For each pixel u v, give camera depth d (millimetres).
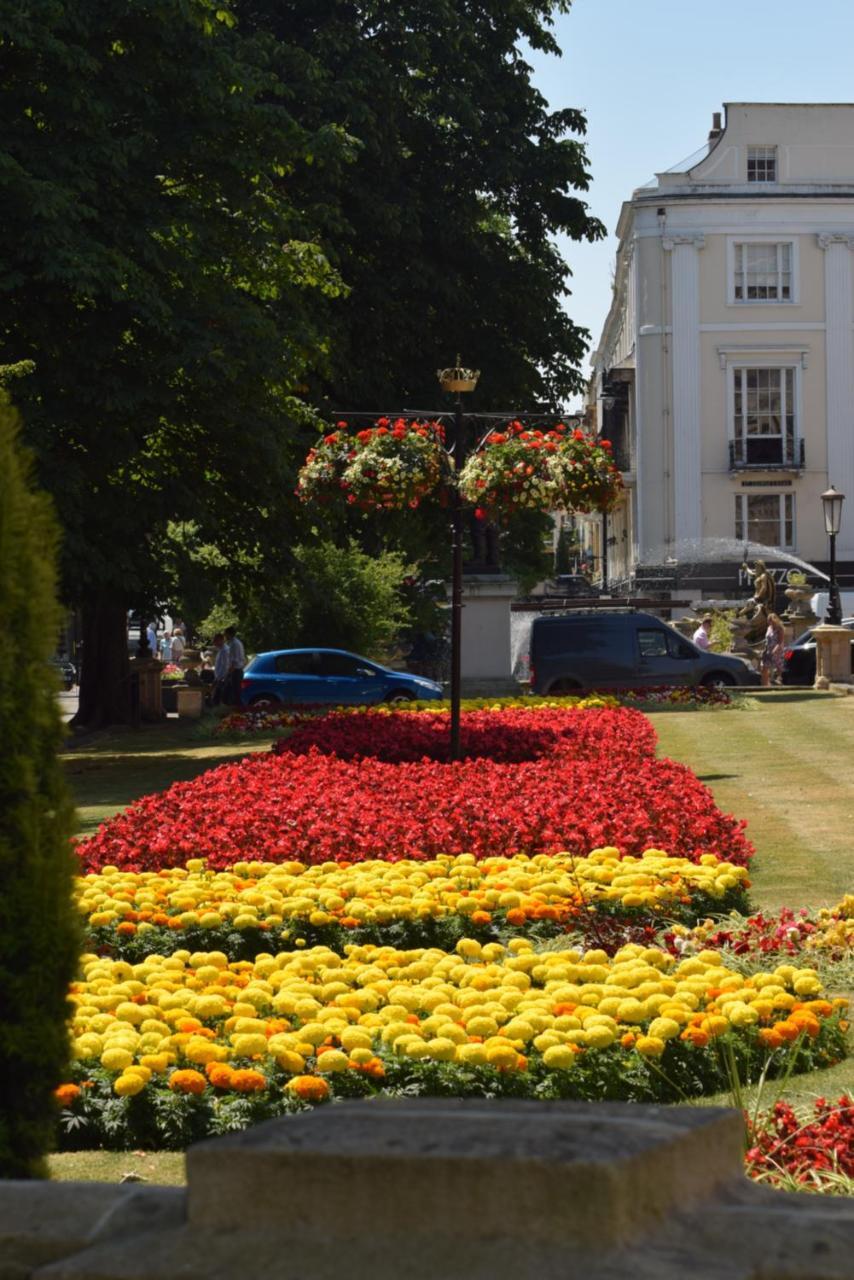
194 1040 5730
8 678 3303
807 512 56469
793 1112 5043
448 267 33406
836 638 30344
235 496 25656
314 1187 1750
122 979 7023
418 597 41000
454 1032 5773
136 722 29922
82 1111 5445
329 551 34000
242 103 21984
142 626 30719
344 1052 5688
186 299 21469
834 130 56219
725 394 56500
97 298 20969
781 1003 6172
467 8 34625
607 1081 5590
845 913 8234
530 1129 1776
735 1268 1606
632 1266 1609
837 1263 1609
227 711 28094
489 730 18047
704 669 31234
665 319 56312
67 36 20719
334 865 9867
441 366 33938
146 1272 1711
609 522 73812
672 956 7270
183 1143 5387
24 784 3297
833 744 19750
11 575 3344
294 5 31766
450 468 15648
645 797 11516
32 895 3295
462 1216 1694
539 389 35344
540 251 35906
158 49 21469
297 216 24594
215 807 11492
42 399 20938
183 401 22375
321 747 16953
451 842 10320
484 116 34094
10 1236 1831
